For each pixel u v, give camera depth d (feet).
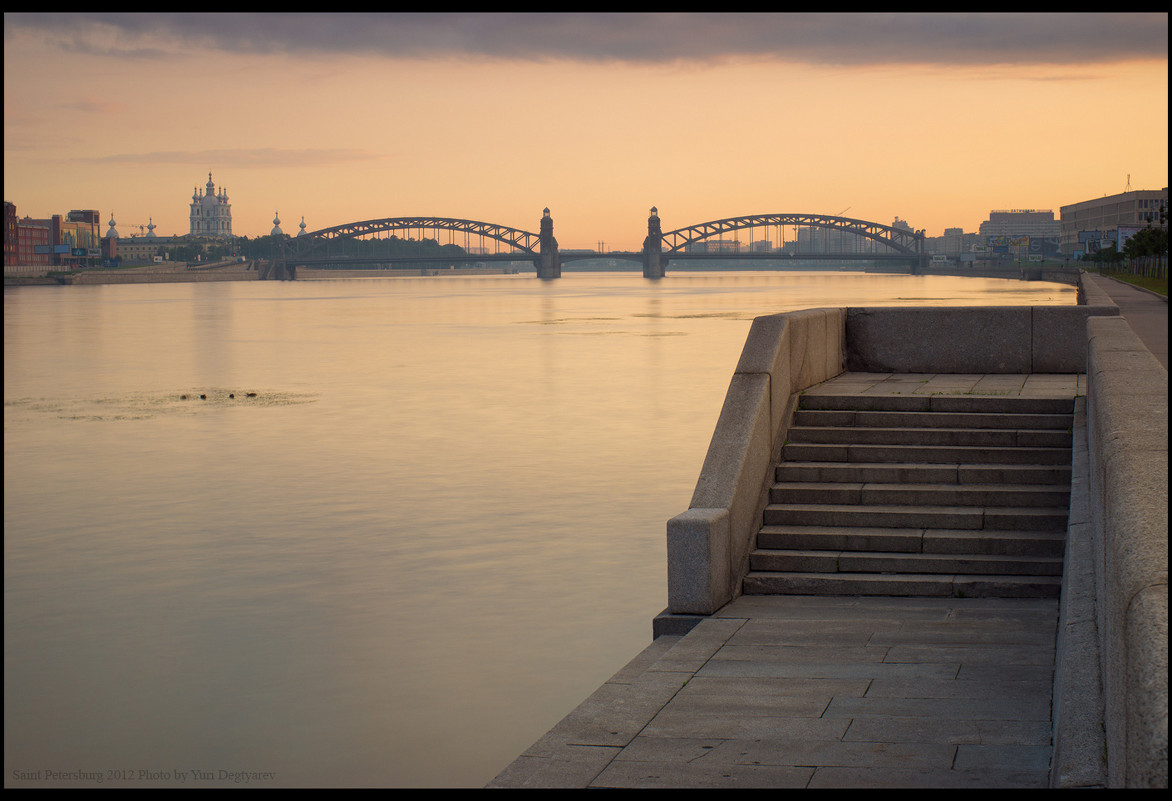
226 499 85.87
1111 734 12.70
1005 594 30.86
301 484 91.20
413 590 60.18
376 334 292.40
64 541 73.26
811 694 23.68
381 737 41.50
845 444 37.52
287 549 70.03
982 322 47.47
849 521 34.01
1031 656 25.72
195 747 40.47
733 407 35.09
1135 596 10.80
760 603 31.22
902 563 32.12
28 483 93.86
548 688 45.96
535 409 137.28
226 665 49.11
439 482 90.79
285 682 47.01
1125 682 10.35
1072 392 40.11
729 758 20.21
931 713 22.24
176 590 61.31
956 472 35.04
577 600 57.88
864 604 30.78
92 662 50.01
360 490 88.17
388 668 48.44
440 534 73.05
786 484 35.99
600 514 78.33
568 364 197.47
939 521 33.45
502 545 69.72
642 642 51.31
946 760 19.70
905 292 551.59
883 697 23.34
